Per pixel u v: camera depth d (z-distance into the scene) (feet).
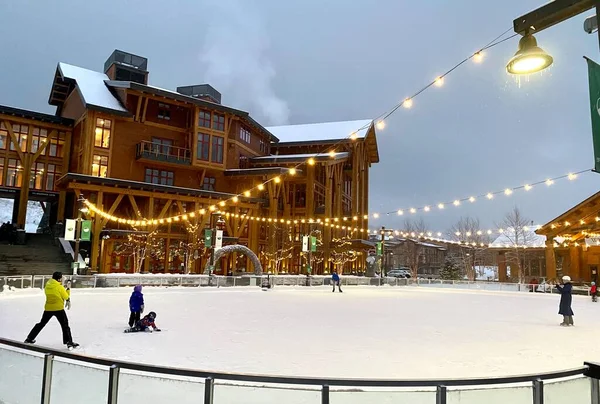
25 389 15.70
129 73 154.81
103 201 135.85
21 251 113.91
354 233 184.65
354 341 37.37
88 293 82.43
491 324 52.24
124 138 140.56
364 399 12.47
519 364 29.84
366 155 214.28
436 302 85.92
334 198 190.60
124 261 135.23
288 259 171.94
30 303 61.62
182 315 53.93
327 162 162.40
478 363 29.89
